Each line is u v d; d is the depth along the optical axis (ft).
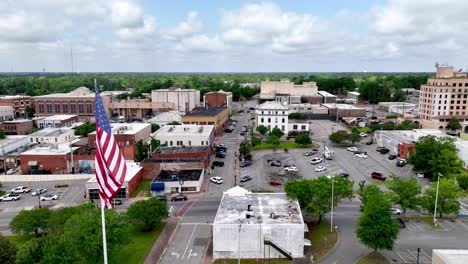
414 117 579.07
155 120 537.65
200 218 233.35
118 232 165.68
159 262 179.63
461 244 193.98
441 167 295.48
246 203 212.02
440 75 579.89
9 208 259.80
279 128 502.79
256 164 359.66
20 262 153.79
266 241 179.32
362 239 178.40
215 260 181.68
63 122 540.11
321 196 205.98
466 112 551.18
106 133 102.68
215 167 349.61
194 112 540.52
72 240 156.46
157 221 211.61
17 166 361.51
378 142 445.78
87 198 273.75
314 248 190.29
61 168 337.93
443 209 218.18
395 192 229.04
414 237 202.28
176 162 312.09
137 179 295.89
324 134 508.53
